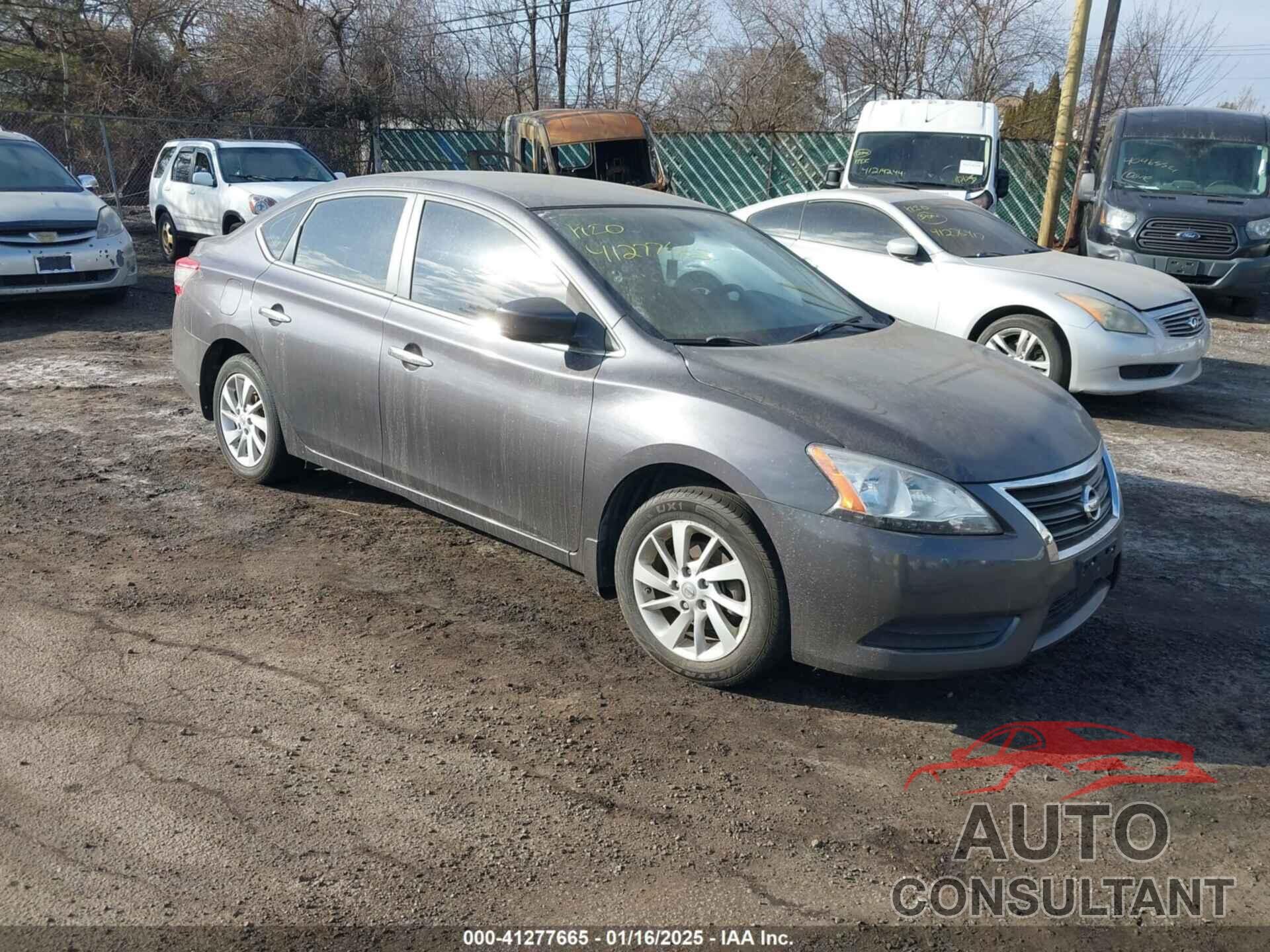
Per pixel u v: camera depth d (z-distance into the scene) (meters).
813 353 4.05
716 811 3.10
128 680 3.71
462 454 4.42
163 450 6.33
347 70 24.77
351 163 24.55
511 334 3.89
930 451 3.44
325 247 5.16
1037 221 20.45
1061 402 4.07
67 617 4.16
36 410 7.14
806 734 3.52
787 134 20.89
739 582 3.65
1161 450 7.27
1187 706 3.80
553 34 31.20
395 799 3.09
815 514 3.40
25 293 10.35
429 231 4.70
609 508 3.95
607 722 3.55
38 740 3.32
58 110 23.62
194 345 5.76
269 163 15.79
